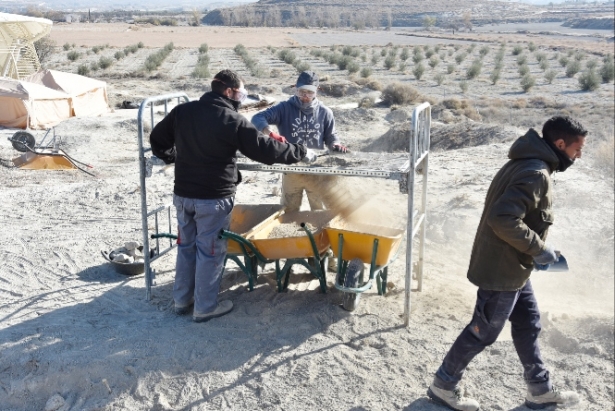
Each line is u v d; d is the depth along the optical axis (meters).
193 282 5.51
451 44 98.81
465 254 7.38
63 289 6.25
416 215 5.80
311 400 4.38
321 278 5.74
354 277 5.27
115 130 23.30
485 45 96.31
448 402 4.20
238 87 4.99
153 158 5.64
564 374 4.61
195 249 5.45
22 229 8.48
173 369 4.73
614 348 4.86
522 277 3.88
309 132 6.18
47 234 8.19
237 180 5.38
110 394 4.59
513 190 3.65
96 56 69.69
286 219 6.34
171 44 81.81
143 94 39.66
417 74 51.16
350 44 100.38
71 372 4.72
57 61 62.59
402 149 20.03
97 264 7.00
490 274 3.89
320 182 6.21
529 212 3.77
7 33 37.12
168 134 5.20
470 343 4.04
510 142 16.38
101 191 10.50
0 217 9.16
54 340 5.11
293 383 4.55
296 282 6.22
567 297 6.31
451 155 13.88
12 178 13.91
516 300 4.01
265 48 86.69
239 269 6.63
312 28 185.62
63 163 15.79
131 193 10.32
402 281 6.34
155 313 5.63
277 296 5.83
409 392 4.42
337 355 4.85
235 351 4.93
